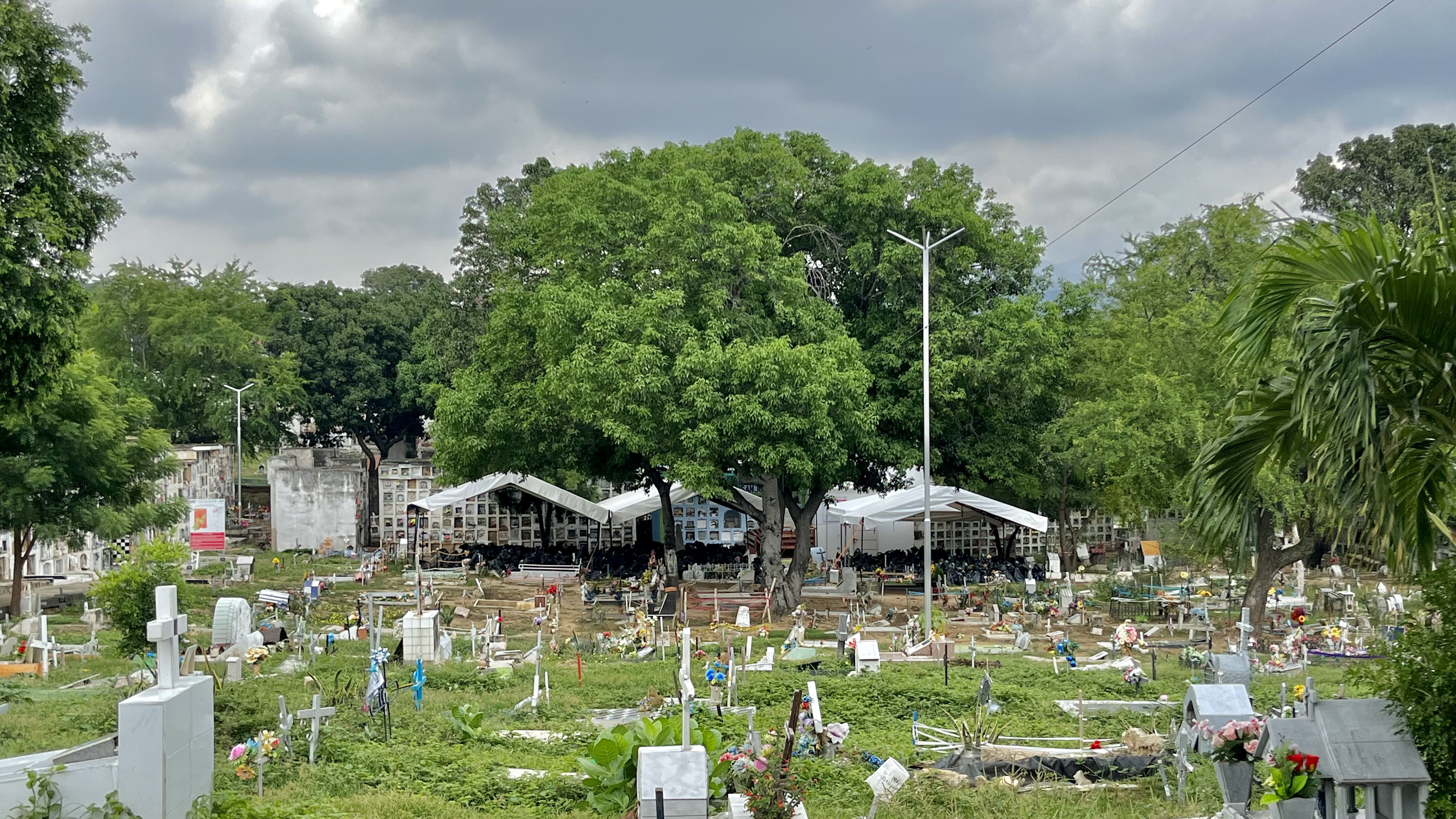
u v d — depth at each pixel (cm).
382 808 1473
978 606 4125
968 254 4084
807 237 4269
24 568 4475
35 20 2523
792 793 1432
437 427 4556
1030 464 4459
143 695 1286
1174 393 3409
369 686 2145
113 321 6844
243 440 7356
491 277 6341
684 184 3847
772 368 3522
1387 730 1260
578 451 4550
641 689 2534
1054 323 4231
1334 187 6222
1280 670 2792
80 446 3725
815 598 4512
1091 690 2536
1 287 2375
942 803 1537
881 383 4062
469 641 3369
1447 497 1302
